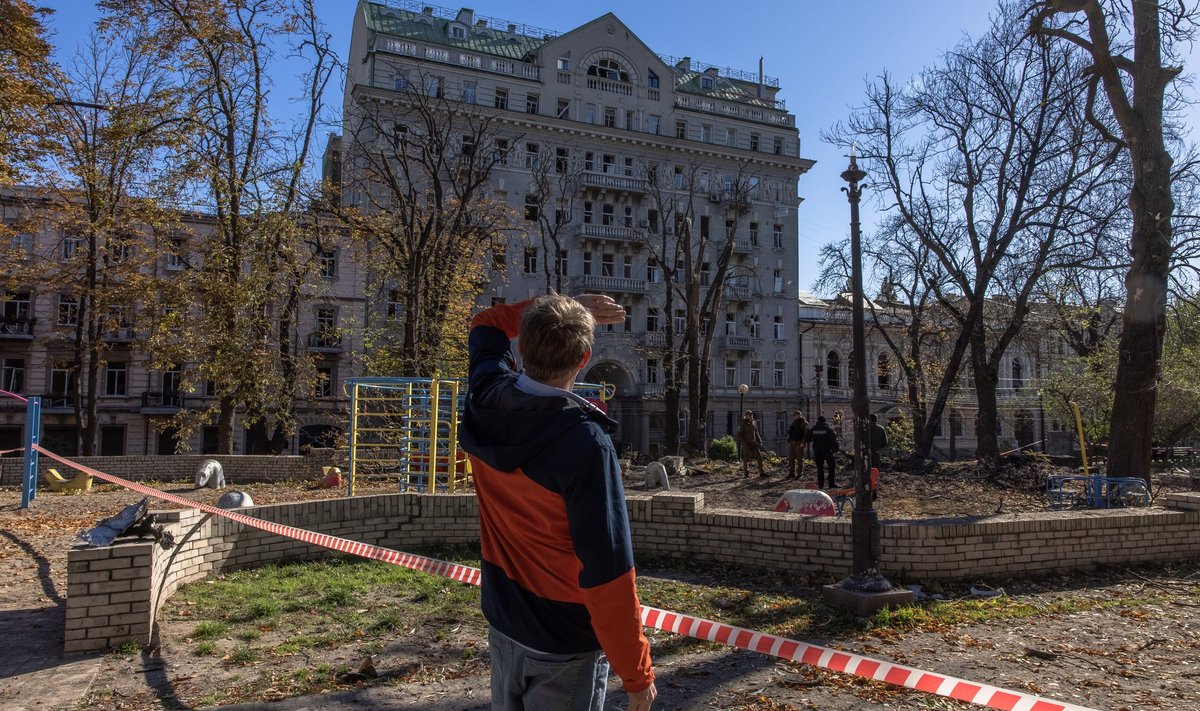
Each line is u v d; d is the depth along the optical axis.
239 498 9.35
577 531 1.88
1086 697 4.38
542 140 45.72
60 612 6.03
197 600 6.20
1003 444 46.44
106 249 23.80
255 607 5.95
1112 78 13.76
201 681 4.50
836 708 4.18
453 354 24.91
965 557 7.32
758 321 51.28
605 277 46.06
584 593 1.87
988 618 6.12
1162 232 13.46
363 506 8.35
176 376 38.09
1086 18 13.98
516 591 2.08
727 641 3.06
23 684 4.42
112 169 22.83
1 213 28.48
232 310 21.06
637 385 46.84
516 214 33.69
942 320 30.45
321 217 25.92
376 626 5.61
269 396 22.70
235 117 21.84
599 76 48.56
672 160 49.19
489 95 44.84
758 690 4.44
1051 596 6.92
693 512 8.16
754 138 52.78
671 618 3.30
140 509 5.83
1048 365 34.34
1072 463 24.28
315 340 37.50
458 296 28.08
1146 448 13.37
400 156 25.66
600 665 2.09
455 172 28.45
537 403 2.02
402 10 46.44
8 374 35.88
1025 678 4.70
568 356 2.10
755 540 7.80
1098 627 5.89
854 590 6.30
